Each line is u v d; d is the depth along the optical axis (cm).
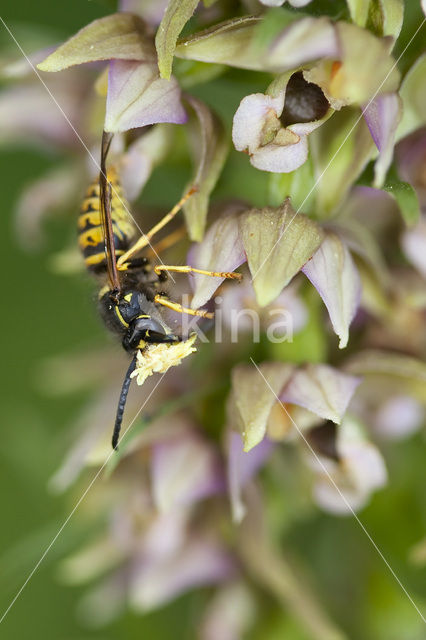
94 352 17
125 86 15
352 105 15
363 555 17
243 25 14
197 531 17
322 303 16
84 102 16
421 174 15
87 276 16
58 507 18
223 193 15
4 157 20
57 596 19
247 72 15
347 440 16
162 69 14
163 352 15
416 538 17
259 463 16
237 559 17
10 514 20
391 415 16
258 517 16
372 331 16
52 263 17
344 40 14
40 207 17
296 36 14
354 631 17
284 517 17
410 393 16
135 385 16
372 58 14
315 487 16
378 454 16
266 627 17
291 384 15
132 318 15
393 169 15
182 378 16
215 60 14
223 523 17
